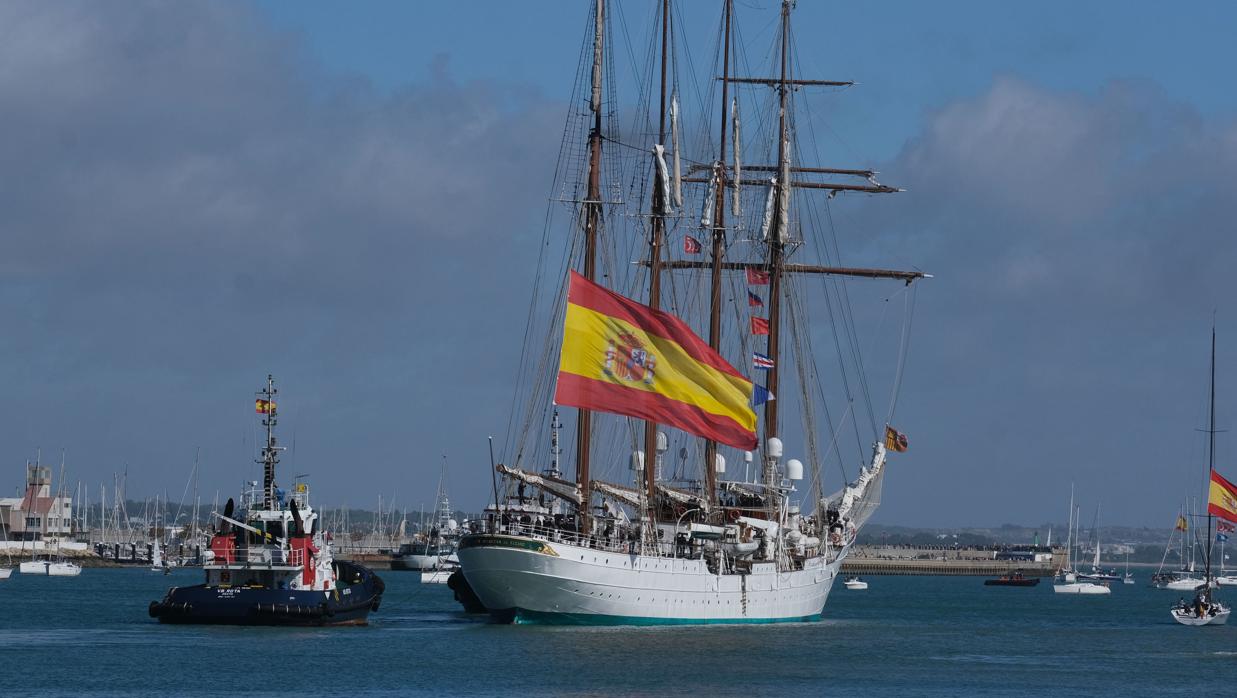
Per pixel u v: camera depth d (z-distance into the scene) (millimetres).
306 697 151250
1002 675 187125
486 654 181500
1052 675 188875
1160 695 170750
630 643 195000
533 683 162125
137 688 155625
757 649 199250
